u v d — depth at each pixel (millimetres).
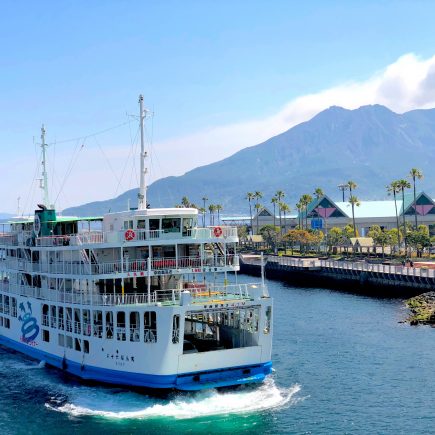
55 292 53281
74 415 42688
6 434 39812
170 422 41000
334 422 41344
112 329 46406
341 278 122938
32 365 56156
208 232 49531
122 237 47125
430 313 78188
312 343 64500
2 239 65188
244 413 42750
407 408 44000
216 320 52812
